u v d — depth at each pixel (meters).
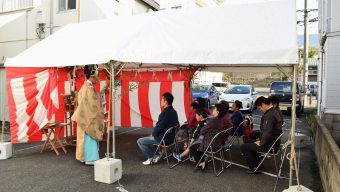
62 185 4.93
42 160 6.36
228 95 15.55
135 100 9.82
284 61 4.38
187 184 5.02
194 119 6.79
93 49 5.54
